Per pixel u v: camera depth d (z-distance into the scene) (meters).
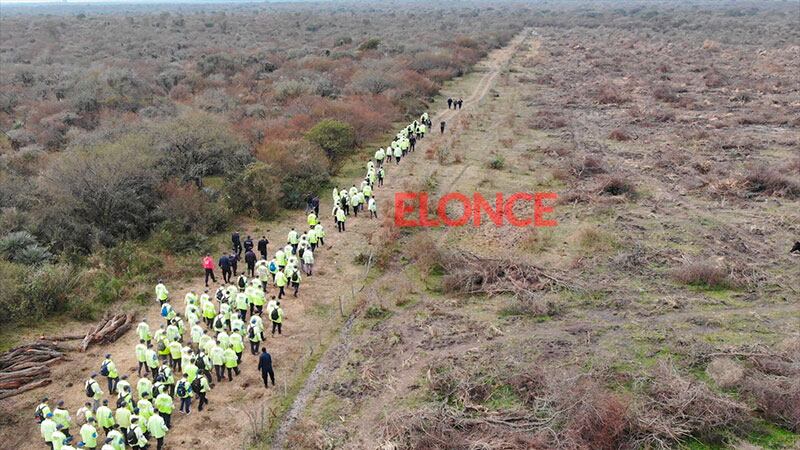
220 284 23.88
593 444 14.45
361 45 76.00
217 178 32.88
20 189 28.17
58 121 40.91
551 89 60.53
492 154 39.34
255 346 18.95
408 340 19.42
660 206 30.02
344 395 17.00
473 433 14.99
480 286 22.47
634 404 15.54
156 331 20.50
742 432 14.95
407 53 73.44
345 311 21.45
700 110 49.88
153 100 47.38
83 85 47.94
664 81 62.44
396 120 48.12
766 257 24.27
